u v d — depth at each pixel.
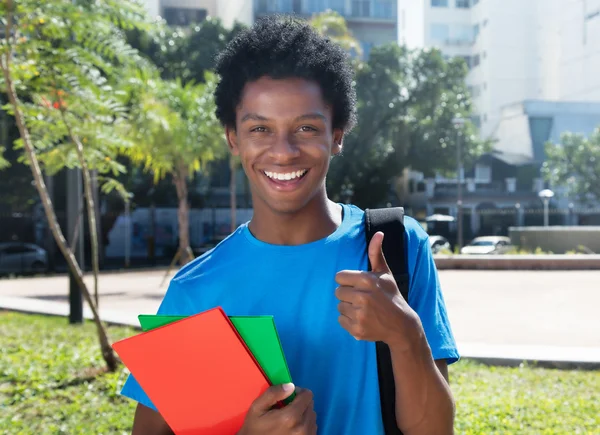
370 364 1.44
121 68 6.73
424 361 1.27
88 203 6.50
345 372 1.44
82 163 6.10
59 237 6.26
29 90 6.02
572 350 7.18
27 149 6.02
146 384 1.28
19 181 29.88
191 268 1.61
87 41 5.89
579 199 43.03
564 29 60.81
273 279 1.49
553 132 51.31
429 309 1.49
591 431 4.56
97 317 6.34
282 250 1.50
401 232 1.50
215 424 1.31
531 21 62.06
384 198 34.66
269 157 1.43
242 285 1.51
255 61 1.44
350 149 33.44
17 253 27.05
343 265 1.48
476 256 21.83
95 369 6.37
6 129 27.47
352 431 1.43
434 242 27.34
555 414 5.00
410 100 33.84
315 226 1.53
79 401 5.40
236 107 1.50
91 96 5.91
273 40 1.45
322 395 1.45
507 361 6.82
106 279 19.89
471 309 11.69
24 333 8.77
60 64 5.69
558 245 25.59
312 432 1.25
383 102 32.81
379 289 1.22
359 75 33.00
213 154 18.36
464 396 5.46
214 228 36.91
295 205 1.46
